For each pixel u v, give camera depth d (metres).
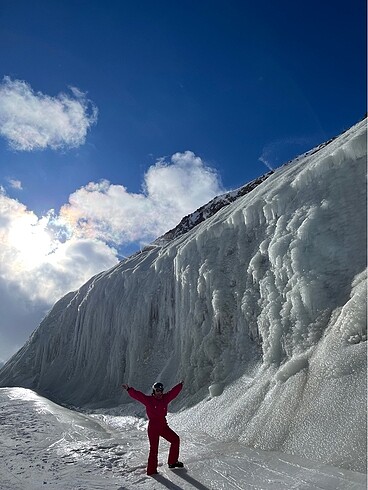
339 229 7.39
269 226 9.55
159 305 13.38
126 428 9.38
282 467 4.71
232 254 10.43
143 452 6.23
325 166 8.63
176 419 8.42
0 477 5.17
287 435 5.39
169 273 13.40
